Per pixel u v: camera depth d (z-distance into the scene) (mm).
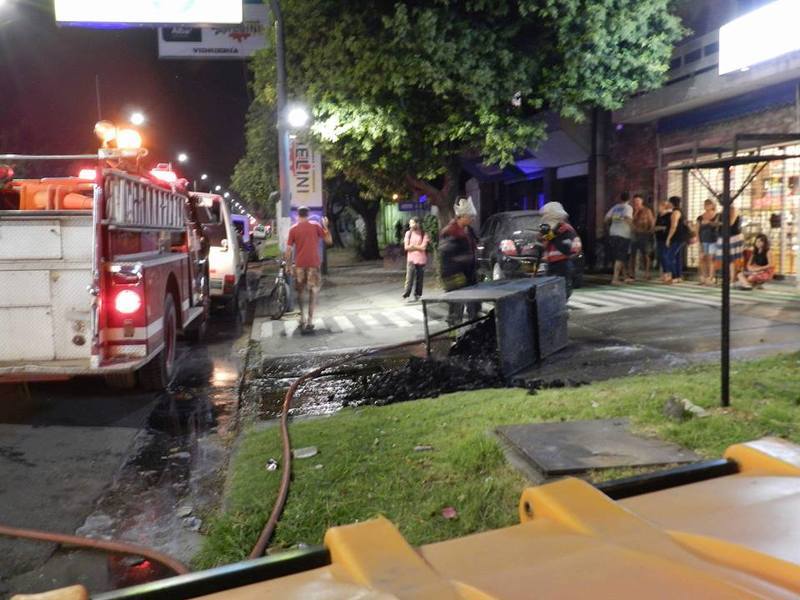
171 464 5793
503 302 7410
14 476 5566
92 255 6988
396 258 27891
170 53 25891
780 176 13875
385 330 11484
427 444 5348
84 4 12914
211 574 1718
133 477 5516
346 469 4926
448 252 9875
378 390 7457
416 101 14711
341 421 6254
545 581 1489
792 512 1844
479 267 16234
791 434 4770
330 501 4441
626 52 13930
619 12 13570
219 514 4645
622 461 4516
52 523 4691
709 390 5930
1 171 8156
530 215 15555
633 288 14914
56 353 7133
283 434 5832
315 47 14922
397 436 5605
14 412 7398
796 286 13062
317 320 13008
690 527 1795
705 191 16156
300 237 11547
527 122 14836
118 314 7062
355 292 17469
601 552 1631
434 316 12758
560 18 13422
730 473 2357
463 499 4227
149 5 13008
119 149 7844
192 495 5121
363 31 13797
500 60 13727
